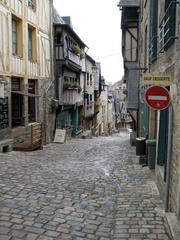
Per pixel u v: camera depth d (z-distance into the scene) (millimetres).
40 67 17172
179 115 5078
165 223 5324
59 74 20172
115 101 65062
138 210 5953
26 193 6684
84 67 29391
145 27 13109
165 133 7434
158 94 5758
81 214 5699
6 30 12914
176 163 5305
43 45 17672
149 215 5695
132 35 17562
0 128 12492
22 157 11461
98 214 5742
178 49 5281
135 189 7461
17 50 14586
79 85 26828
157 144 7859
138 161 11445
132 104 17469
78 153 13781
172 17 5832
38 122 16891
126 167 10281
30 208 5812
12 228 4910
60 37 19922
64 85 21750
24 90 14891
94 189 7367
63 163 10711
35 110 16922
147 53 12023
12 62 13500
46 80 18219
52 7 19188
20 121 14891
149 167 9719
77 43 25203
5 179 7770
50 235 4770
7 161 10320
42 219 5348
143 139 11148
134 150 15438
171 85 6016
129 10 17234
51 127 19344
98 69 37844
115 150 15391
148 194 7031
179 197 4996
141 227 5168
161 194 6699
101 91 44844
